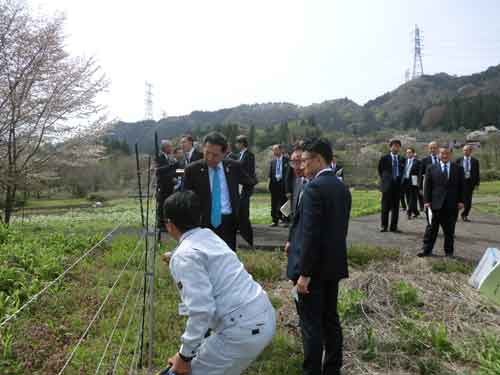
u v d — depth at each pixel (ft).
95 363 12.00
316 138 11.79
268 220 41.14
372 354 13.46
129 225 39.32
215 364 8.07
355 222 39.24
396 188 32.73
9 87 42.14
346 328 15.23
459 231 33.91
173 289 18.51
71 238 26.55
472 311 16.58
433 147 38.63
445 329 14.74
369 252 24.17
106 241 27.25
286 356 13.20
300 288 10.85
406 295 17.87
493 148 139.54
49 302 15.97
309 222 10.82
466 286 19.39
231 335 7.99
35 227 38.81
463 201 24.20
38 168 46.26
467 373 12.34
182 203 8.60
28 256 20.42
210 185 16.28
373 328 15.21
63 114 45.75
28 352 12.13
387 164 32.58
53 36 43.27
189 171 16.33
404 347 13.87
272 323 8.45
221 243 8.62
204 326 7.59
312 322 11.18
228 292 8.11
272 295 18.90
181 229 8.68
